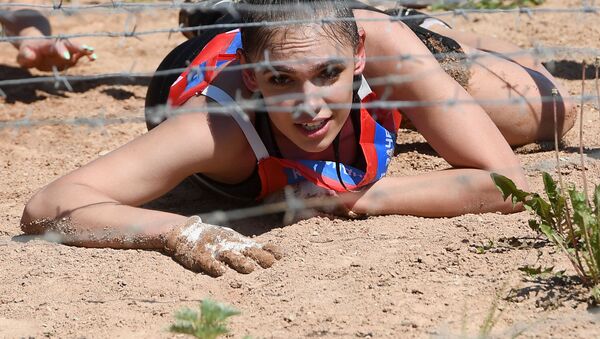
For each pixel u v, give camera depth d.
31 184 8.78
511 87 8.95
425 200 7.39
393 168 8.69
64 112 10.73
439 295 6.13
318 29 6.63
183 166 7.21
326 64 6.61
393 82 7.58
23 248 7.14
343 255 6.76
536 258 6.45
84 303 6.36
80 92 11.41
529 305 5.91
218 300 6.33
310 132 6.82
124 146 7.35
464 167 7.63
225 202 8.20
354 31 6.87
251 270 6.62
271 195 7.56
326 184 7.30
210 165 7.30
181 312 5.36
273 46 6.63
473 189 7.39
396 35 7.70
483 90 9.03
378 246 6.85
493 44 9.94
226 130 7.18
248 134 7.19
